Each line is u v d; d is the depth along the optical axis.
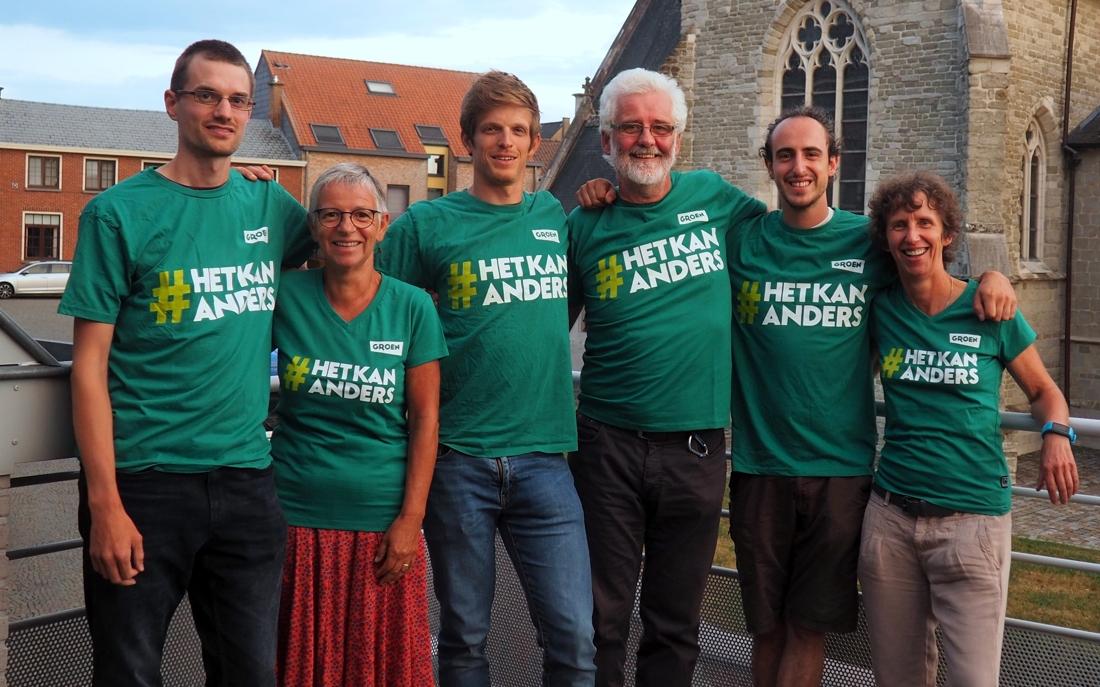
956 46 18.27
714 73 21.56
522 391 3.54
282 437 3.40
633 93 3.71
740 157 21.33
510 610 4.49
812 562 3.77
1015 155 19.55
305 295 3.38
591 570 3.80
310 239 3.43
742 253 3.92
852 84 20.00
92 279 2.88
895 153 19.25
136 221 2.94
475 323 3.52
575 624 3.52
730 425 3.95
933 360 3.49
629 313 3.74
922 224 3.48
